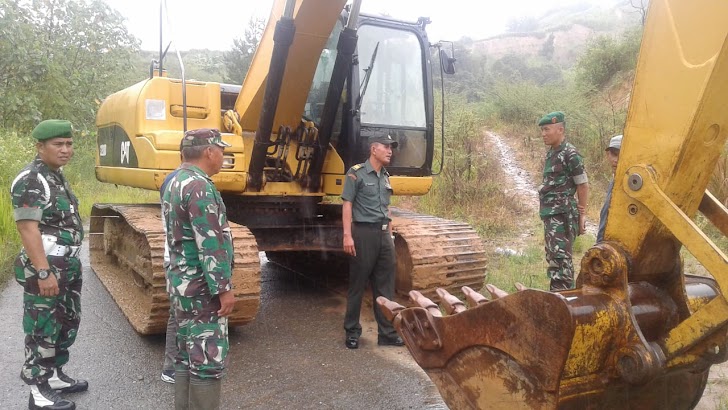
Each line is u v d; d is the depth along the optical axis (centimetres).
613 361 226
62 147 357
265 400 387
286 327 540
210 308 312
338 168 568
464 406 260
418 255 530
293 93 527
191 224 306
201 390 311
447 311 288
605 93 1542
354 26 482
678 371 242
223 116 570
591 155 1179
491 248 812
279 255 794
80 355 462
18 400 384
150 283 484
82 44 1708
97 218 743
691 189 223
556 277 504
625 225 231
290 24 456
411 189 590
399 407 377
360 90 550
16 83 1510
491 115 1592
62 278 368
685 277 279
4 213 805
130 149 557
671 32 216
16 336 504
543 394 224
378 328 495
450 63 589
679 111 214
